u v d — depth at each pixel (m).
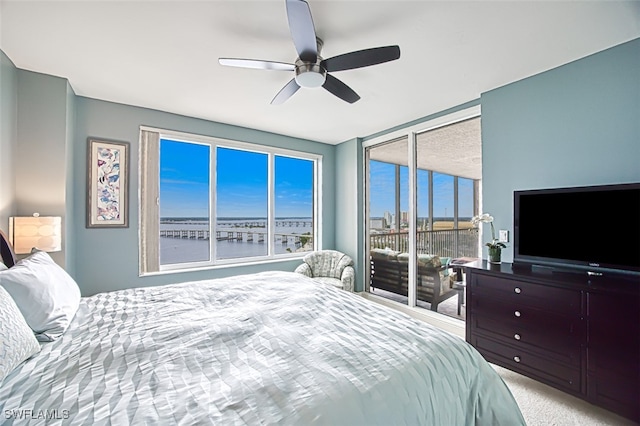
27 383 0.90
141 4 1.58
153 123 3.21
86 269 2.84
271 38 1.91
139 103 3.02
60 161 2.42
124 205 3.04
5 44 1.94
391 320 1.49
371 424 0.83
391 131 3.89
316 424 0.77
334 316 1.52
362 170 4.41
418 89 2.68
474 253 3.98
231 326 1.36
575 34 1.84
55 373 0.95
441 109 3.19
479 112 2.90
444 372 1.11
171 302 1.74
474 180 3.98
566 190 2.07
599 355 1.69
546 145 2.31
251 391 0.88
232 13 1.67
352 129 3.96
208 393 0.87
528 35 1.86
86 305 1.66
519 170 2.47
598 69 2.05
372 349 1.16
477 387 1.21
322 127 3.88
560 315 1.85
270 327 1.36
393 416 0.88
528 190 2.27
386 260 4.15
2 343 0.92
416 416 0.93
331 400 0.85
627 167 1.93
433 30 1.82
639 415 1.55
